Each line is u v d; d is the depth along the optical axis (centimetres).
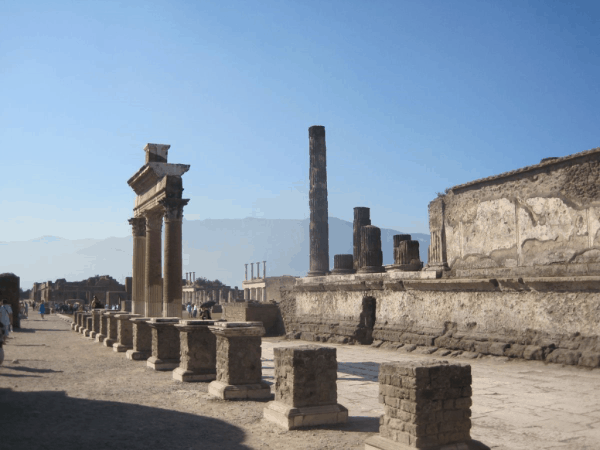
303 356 852
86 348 2222
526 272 1681
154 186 2134
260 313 3080
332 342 2525
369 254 2708
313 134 3288
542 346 1549
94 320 2797
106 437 775
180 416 913
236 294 8856
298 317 2866
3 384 1249
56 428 824
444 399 650
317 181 3253
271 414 870
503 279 1673
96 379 1347
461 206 1964
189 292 10269
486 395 1084
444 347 1884
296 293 2895
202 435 788
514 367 1495
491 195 1836
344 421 855
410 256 2544
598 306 1434
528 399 1042
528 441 750
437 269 2002
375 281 2288
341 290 2544
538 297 1596
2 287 3616
